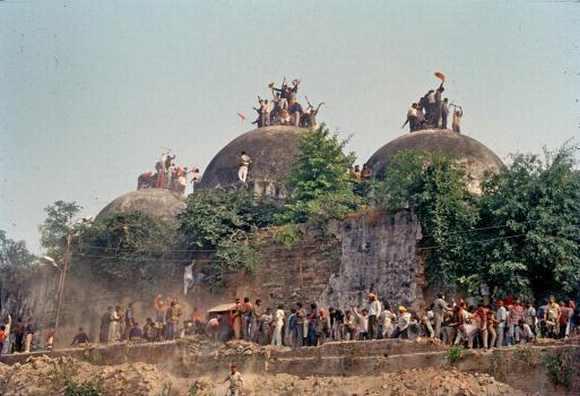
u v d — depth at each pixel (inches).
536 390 1106.1
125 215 1924.2
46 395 1402.6
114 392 1350.9
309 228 1648.6
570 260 1393.9
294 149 2164.1
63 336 1876.2
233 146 2236.7
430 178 1528.1
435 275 1473.9
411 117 2132.1
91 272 1907.0
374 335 1332.4
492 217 1471.5
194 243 1752.0
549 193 1438.2
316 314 1376.7
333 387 1214.9
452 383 1118.4
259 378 1294.3
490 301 1411.2
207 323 1473.9
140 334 1561.3
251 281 1672.0
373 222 1568.7
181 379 1374.3
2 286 1971.0
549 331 1237.7
